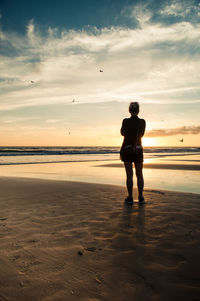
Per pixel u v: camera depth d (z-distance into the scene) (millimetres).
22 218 3043
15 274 1686
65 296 1444
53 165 14383
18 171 10609
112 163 16188
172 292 1479
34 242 2258
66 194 4699
